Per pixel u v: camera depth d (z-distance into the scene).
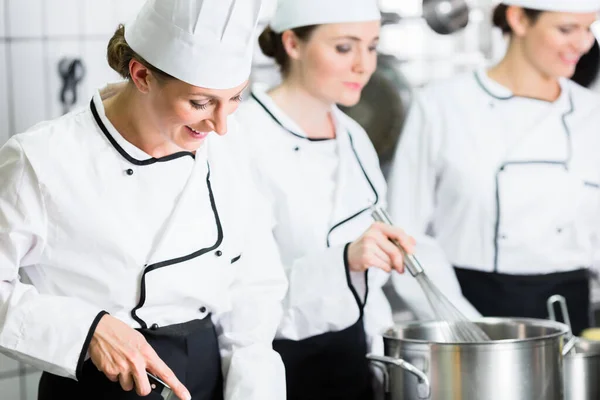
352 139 2.17
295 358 1.99
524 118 2.51
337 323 1.96
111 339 1.37
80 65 2.48
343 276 1.91
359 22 2.02
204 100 1.37
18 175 1.41
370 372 2.10
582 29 2.44
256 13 1.37
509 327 1.82
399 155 2.57
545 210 2.49
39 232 1.42
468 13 2.66
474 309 2.38
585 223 2.55
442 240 2.54
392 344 1.67
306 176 2.05
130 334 1.38
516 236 2.48
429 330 1.83
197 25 1.33
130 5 2.52
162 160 1.50
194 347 1.53
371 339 2.16
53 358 1.37
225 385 1.60
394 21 2.60
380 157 2.58
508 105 2.52
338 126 2.16
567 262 2.52
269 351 1.60
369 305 2.18
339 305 1.94
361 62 2.05
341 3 2.00
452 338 1.82
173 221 1.49
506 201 2.48
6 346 1.38
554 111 2.52
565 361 1.79
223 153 1.62
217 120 1.39
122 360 1.35
